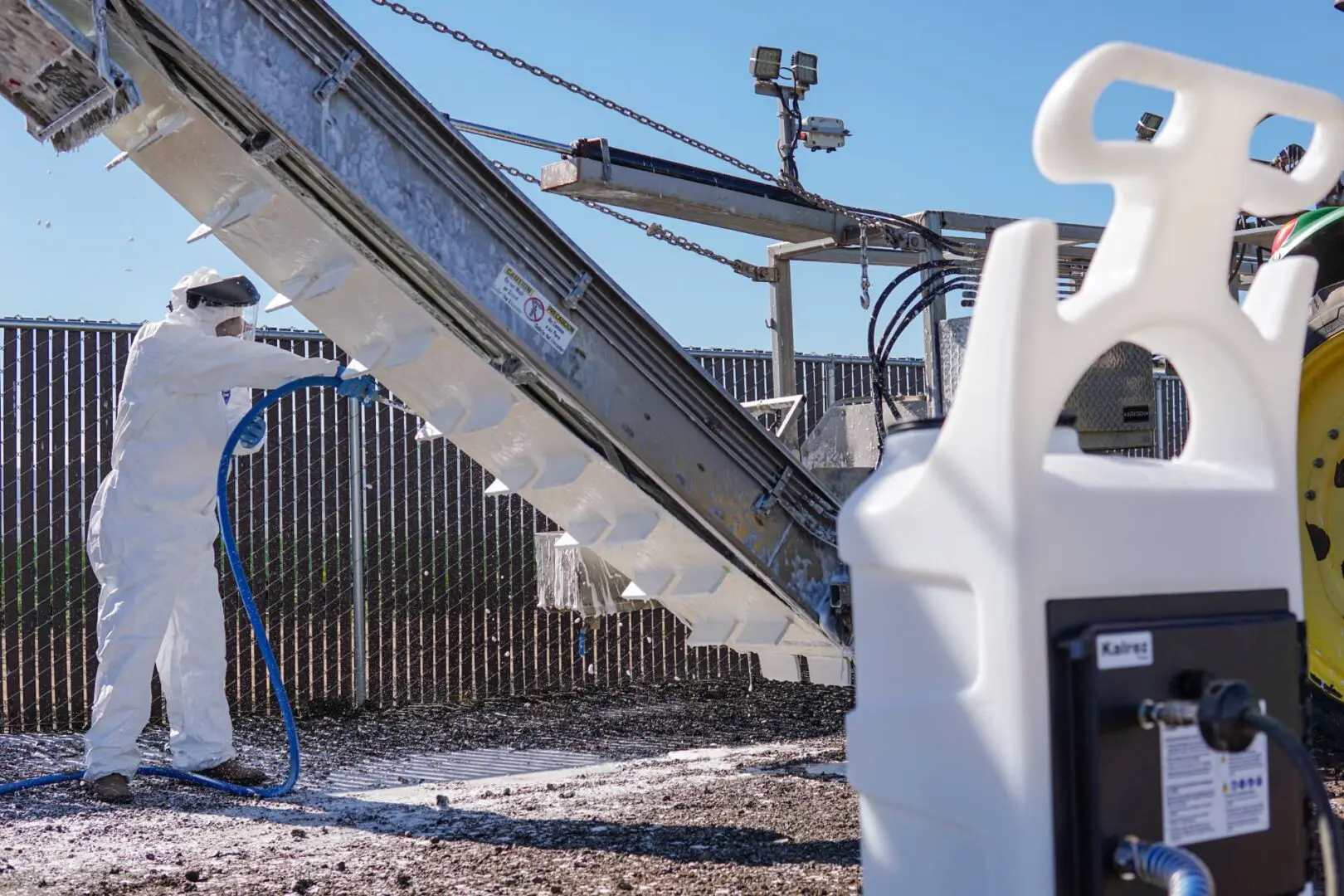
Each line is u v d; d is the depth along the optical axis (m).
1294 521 1.72
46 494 7.34
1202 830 1.54
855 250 6.17
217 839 4.08
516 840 3.81
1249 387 1.70
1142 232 1.56
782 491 4.66
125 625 4.84
